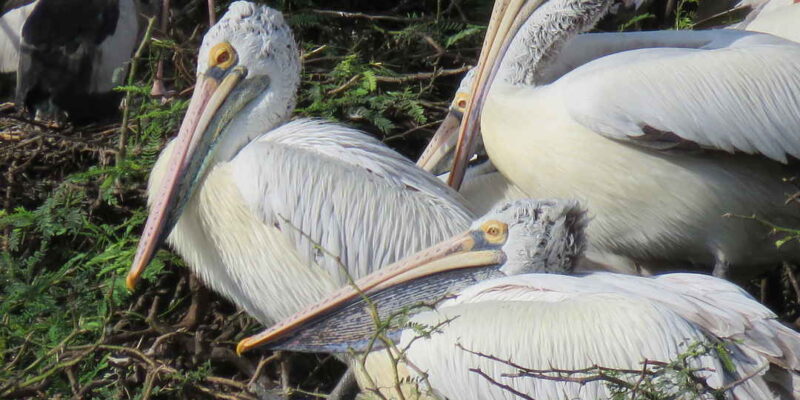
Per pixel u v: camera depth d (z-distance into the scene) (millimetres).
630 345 9758
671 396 9023
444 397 10234
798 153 12273
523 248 11062
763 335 9719
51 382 11484
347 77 14102
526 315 10078
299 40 14875
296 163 11531
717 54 12461
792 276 12914
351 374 11656
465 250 11164
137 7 15398
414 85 14633
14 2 16297
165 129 13641
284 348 11055
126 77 15094
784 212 12461
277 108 12234
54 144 13945
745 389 9523
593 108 12117
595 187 12344
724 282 10430
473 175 13539
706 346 9336
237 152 12039
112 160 13750
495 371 10016
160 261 12422
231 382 11688
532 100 12547
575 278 10539
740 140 12156
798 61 12477
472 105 13102
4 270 12453
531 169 12547
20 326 11953
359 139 11961
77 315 12023
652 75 12203
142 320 12664
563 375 9805
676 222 12391
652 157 12211
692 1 15352
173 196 11797
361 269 11508
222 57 12141
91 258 12648
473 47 15109
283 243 11547
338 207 11477
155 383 11812
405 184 11766
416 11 15734
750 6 15492
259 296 11844
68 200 13023
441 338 10234
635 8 15820
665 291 10242
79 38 14969
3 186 13750
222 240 11797
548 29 12898
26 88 14938
